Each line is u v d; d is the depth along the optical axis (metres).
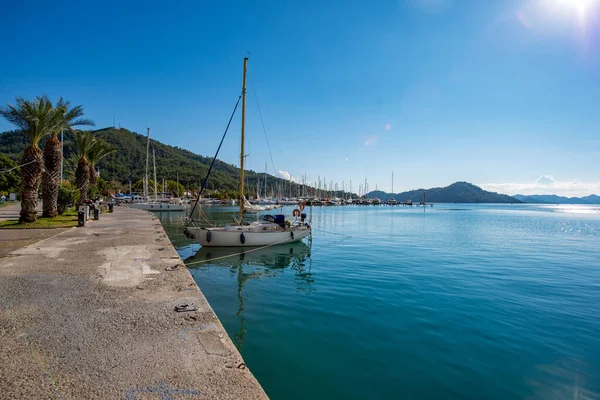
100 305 6.14
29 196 20.69
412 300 10.05
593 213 96.38
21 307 6.00
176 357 4.25
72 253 11.49
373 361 6.20
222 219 43.47
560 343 7.16
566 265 16.73
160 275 8.42
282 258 17.06
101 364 4.03
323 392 5.19
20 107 20.17
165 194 92.56
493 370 5.98
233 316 8.44
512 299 10.40
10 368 3.89
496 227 41.59
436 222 48.81
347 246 22.36
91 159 38.91
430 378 5.67
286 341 6.98
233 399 3.40
